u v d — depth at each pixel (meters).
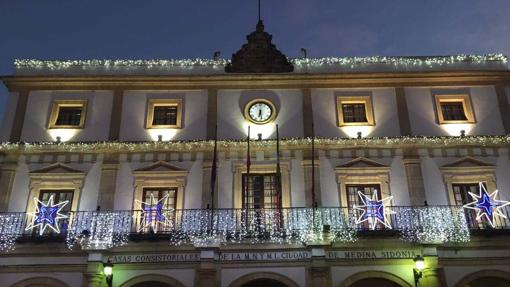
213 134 21.05
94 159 20.56
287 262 18.62
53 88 21.91
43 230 18.94
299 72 22.19
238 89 21.86
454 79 21.97
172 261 18.66
